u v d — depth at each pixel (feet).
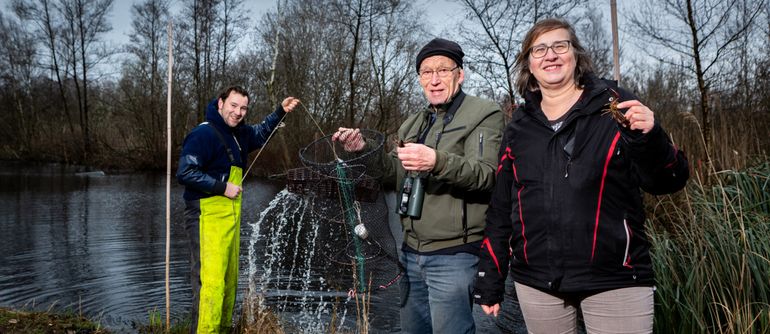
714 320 11.37
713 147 19.45
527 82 7.54
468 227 8.75
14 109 109.81
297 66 65.26
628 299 6.52
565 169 6.66
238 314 14.99
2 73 108.78
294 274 19.48
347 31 63.67
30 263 21.71
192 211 12.17
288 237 26.96
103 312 15.65
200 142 11.89
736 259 11.28
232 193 11.95
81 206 40.09
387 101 65.41
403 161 7.96
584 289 6.58
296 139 62.59
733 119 25.11
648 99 35.68
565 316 7.12
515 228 7.31
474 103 9.02
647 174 6.26
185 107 83.51
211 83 85.71
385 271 10.24
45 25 102.06
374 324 14.64
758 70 26.99
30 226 30.89
